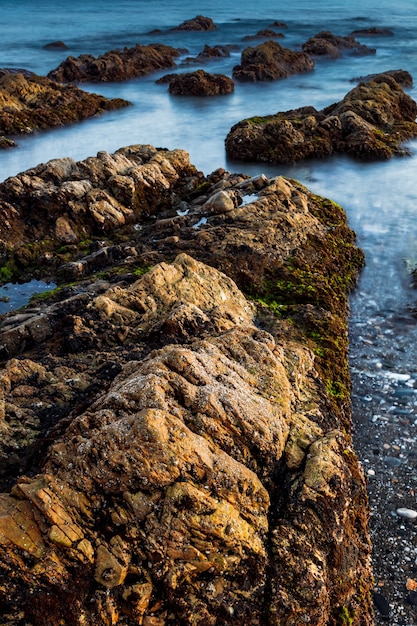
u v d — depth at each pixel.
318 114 36.53
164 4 135.62
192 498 8.24
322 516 9.46
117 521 8.23
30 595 7.62
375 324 17.73
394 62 60.41
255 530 8.84
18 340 13.88
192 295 14.55
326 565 9.15
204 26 87.50
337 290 18.72
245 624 8.27
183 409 9.26
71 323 13.49
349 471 10.45
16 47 76.00
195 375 9.90
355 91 37.56
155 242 19.69
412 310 18.42
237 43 76.00
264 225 19.73
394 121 35.91
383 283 20.00
